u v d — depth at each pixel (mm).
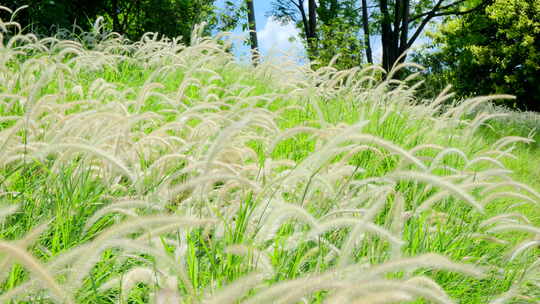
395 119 4082
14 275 1301
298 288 897
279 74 5152
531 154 8047
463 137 3773
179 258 1403
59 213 1707
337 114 4160
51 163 2145
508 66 24688
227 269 1459
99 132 2020
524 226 2121
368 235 1747
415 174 1595
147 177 2035
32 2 8438
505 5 23766
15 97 2389
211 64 5574
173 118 3439
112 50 6219
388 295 820
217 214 1695
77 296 1312
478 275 1031
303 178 1917
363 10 25031
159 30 13281
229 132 1506
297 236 1671
